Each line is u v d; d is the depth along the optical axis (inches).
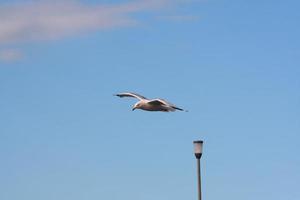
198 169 978.1
